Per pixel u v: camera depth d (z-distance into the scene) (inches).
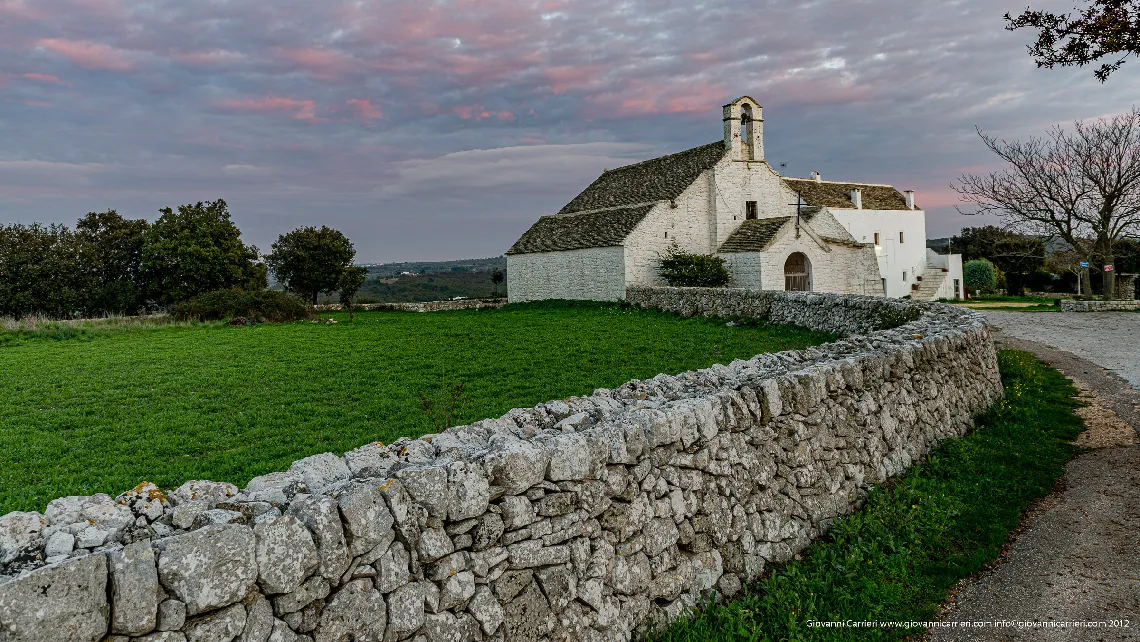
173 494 163.9
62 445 447.2
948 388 443.2
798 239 1469.0
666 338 887.1
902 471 358.6
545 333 972.6
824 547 280.2
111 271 2177.7
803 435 298.7
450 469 180.5
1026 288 2394.2
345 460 197.0
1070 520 308.2
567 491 207.3
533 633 191.6
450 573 176.2
